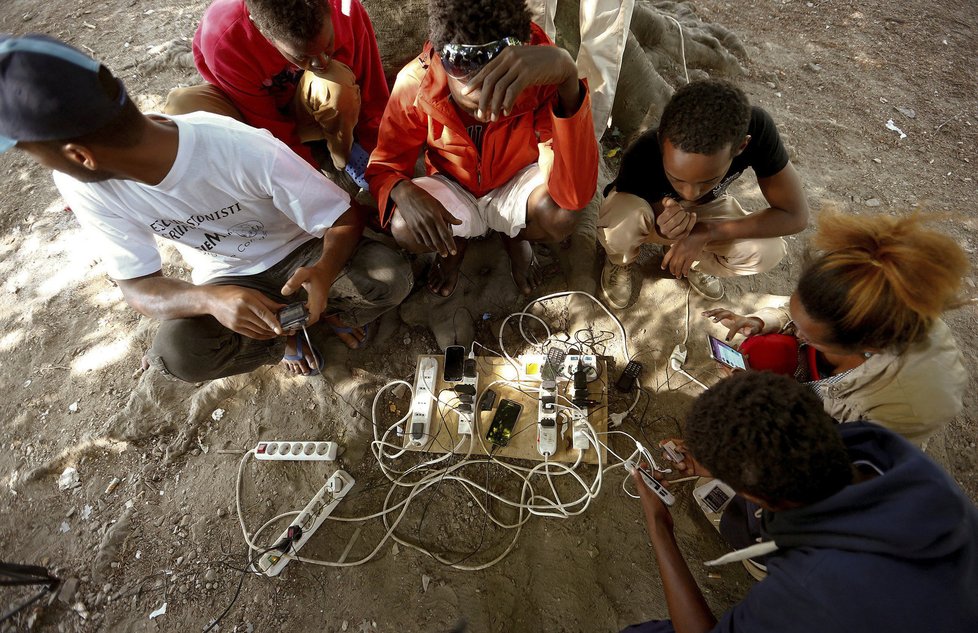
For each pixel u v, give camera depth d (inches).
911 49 161.3
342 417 95.1
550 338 102.3
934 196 123.6
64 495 89.8
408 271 88.7
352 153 105.8
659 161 83.7
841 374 66.2
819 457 43.1
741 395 46.5
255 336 74.0
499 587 80.4
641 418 94.2
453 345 97.7
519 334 103.5
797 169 127.3
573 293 105.0
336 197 75.4
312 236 84.9
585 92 66.8
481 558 82.8
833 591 42.3
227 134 64.8
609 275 105.4
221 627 78.4
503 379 97.1
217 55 86.0
